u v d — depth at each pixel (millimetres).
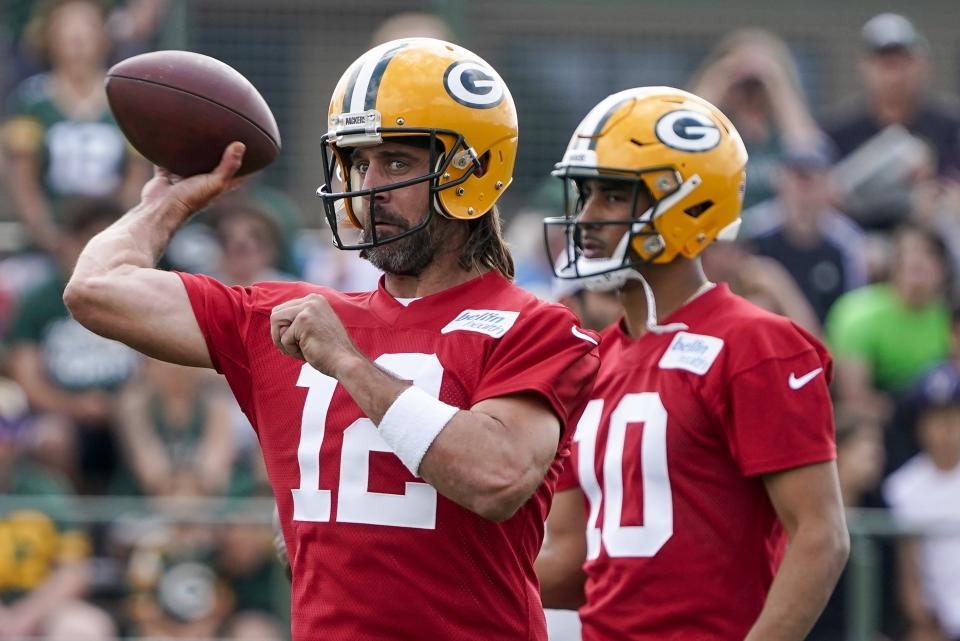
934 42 32062
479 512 10250
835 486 12922
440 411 10305
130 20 29375
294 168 29734
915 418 23000
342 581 10789
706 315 13578
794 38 31203
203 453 24266
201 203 12008
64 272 26203
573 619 18047
